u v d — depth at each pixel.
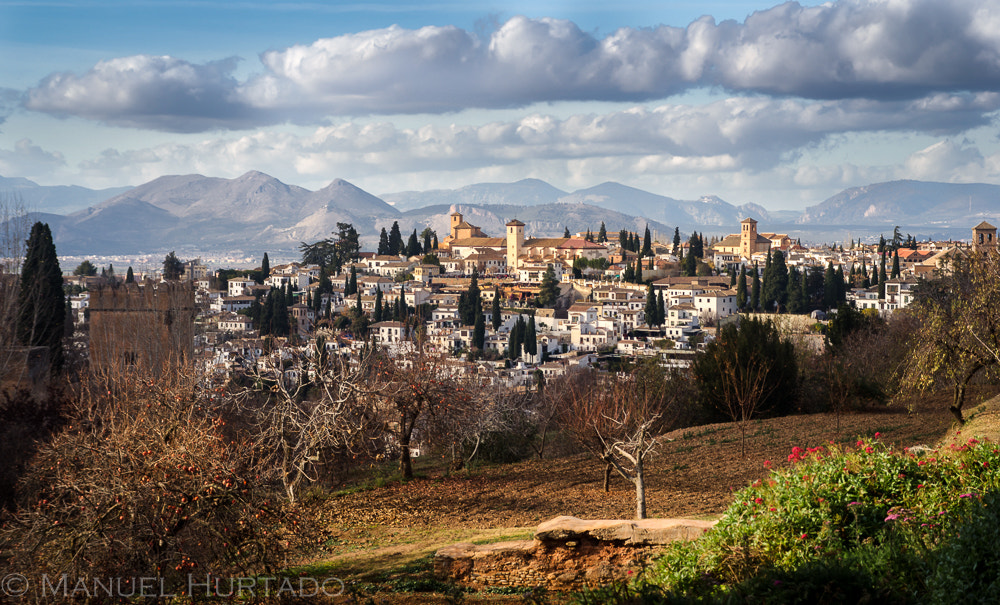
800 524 13.56
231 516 17.36
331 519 30.69
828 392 52.03
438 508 32.34
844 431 42.34
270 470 19.69
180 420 20.23
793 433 43.91
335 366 33.81
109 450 17.48
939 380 38.31
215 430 20.28
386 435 43.56
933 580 10.27
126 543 16.44
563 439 53.69
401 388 36.66
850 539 12.96
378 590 18.17
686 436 46.53
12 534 17.23
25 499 21.73
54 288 55.69
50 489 17.92
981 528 10.84
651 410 37.84
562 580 17.25
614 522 17.67
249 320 141.12
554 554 17.58
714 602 10.86
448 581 18.36
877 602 10.30
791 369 52.53
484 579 18.08
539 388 80.50
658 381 57.22
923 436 37.16
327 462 32.09
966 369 33.94
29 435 26.28
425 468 44.00
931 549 11.26
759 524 13.88
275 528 18.80
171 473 17.22
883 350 55.62
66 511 16.70
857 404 50.00
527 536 24.09
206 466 17.25
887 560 11.19
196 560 17.44
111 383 33.88
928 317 34.88
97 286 58.72
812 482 14.53
